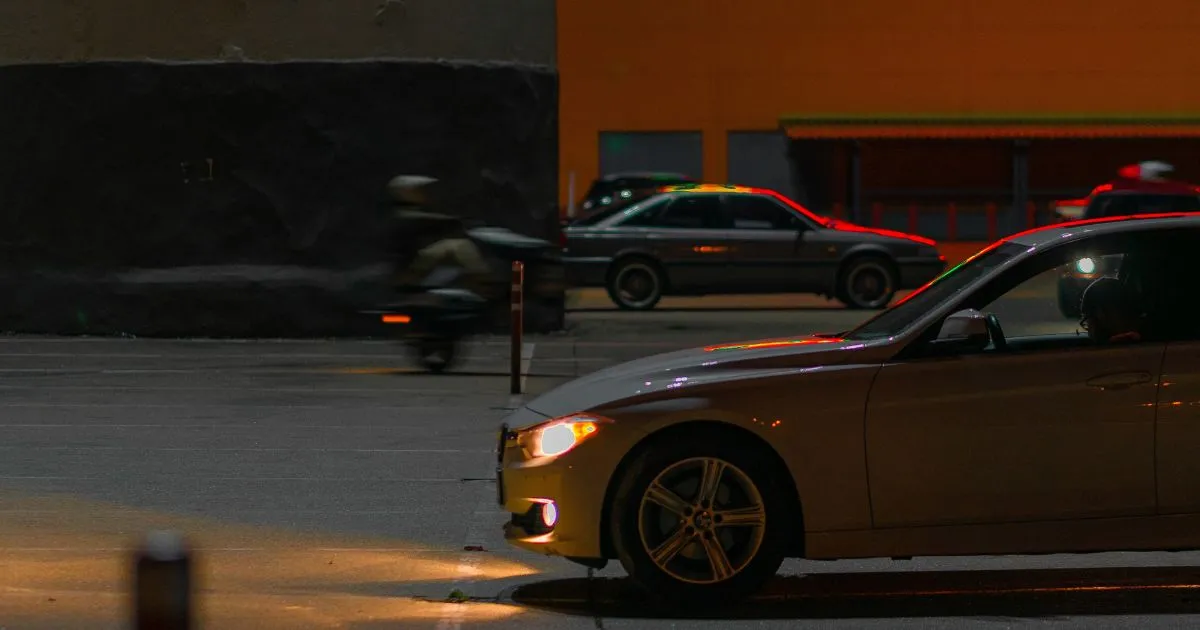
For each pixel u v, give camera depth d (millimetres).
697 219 32562
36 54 27000
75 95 26859
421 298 21859
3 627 8609
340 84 26969
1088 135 52594
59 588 9578
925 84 53406
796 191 53906
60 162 26938
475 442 15766
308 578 9984
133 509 12227
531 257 27000
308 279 26797
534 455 9250
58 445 15383
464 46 27266
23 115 27000
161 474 13820
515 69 27297
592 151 54375
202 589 9656
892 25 53500
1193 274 9391
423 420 17281
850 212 53781
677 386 9156
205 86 26891
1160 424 9195
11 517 11867
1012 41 53344
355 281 26781
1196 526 9211
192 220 26938
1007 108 53406
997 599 9453
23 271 27031
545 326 27359
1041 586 9781
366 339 26750
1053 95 53375
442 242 22000
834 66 53625
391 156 27047
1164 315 9352
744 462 9094
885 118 52906
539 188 27484
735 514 9102
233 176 26938
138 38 26938
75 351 24531
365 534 11367
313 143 26953
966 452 9141
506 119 27297
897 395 9141
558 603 9352
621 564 10039
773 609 9195
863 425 9109
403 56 27094
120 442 15609
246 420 17203
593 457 9094
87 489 13094
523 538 9352
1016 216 53125
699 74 53938
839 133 52781
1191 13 53125
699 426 9148
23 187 27016
